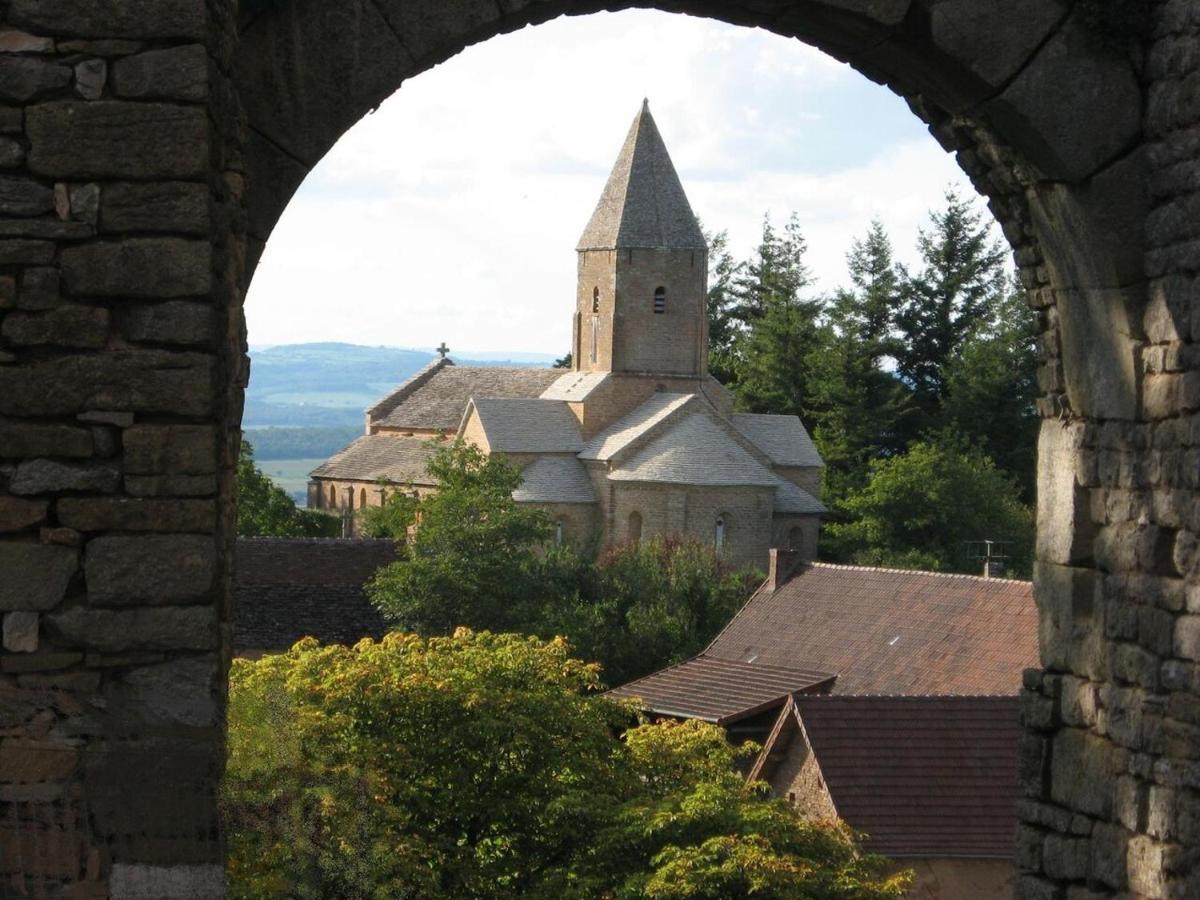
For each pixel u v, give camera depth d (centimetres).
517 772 2347
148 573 736
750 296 10900
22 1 723
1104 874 1041
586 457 8944
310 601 5600
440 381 11475
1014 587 4272
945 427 8706
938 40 1040
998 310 9138
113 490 736
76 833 734
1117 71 1045
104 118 729
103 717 736
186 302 735
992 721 2869
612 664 5556
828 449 9269
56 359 731
